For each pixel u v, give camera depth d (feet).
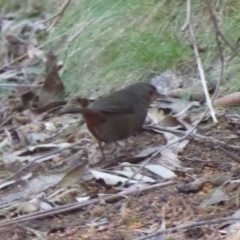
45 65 38.75
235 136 28.27
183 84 33.35
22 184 26.40
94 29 38.04
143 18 36.76
